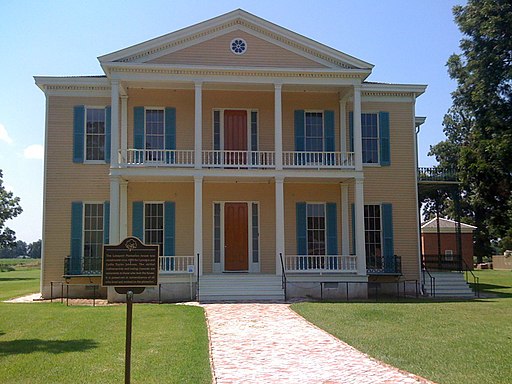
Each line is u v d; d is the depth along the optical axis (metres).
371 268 22.81
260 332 12.12
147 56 20.88
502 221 29.78
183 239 22.20
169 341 10.86
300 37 21.38
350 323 13.20
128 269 7.76
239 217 22.62
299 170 20.86
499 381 7.79
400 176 23.42
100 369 8.56
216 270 22.25
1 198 57.81
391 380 7.96
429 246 46.22
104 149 22.12
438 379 7.92
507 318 14.06
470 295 21.97
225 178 21.23
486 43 27.89
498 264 56.56
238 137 22.88
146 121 22.50
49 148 21.94
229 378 8.16
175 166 20.47
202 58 21.20
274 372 8.52
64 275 21.16
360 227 20.92
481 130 28.64
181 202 22.34
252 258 22.47
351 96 22.72
